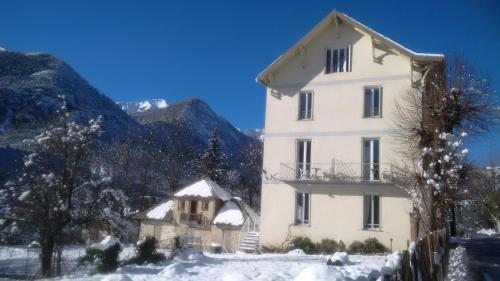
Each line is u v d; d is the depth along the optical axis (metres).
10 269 20.25
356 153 24.69
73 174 20.14
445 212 18.91
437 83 22.19
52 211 19.17
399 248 22.59
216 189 37.34
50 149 20.23
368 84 25.17
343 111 25.50
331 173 24.80
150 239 15.70
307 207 25.33
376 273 7.43
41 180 19.44
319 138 25.69
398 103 24.08
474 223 62.72
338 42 26.53
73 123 21.02
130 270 12.62
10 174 21.05
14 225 19.38
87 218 20.39
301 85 26.89
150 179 61.31
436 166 19.48
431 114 20.92
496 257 19.19
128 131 86.19
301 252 23.17
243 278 8.85
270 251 25.03
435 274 10.40
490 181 59.06
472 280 12.99
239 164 67.88
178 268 11.84
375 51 25.38
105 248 13.44
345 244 23.67
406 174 21.81
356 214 23.89
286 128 26.70
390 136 23.92
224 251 30.16
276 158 26.55
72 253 22.22
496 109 20.97
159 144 69.88
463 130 21.47
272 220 25.73
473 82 21.27
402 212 22.89
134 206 55.78
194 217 35.56
